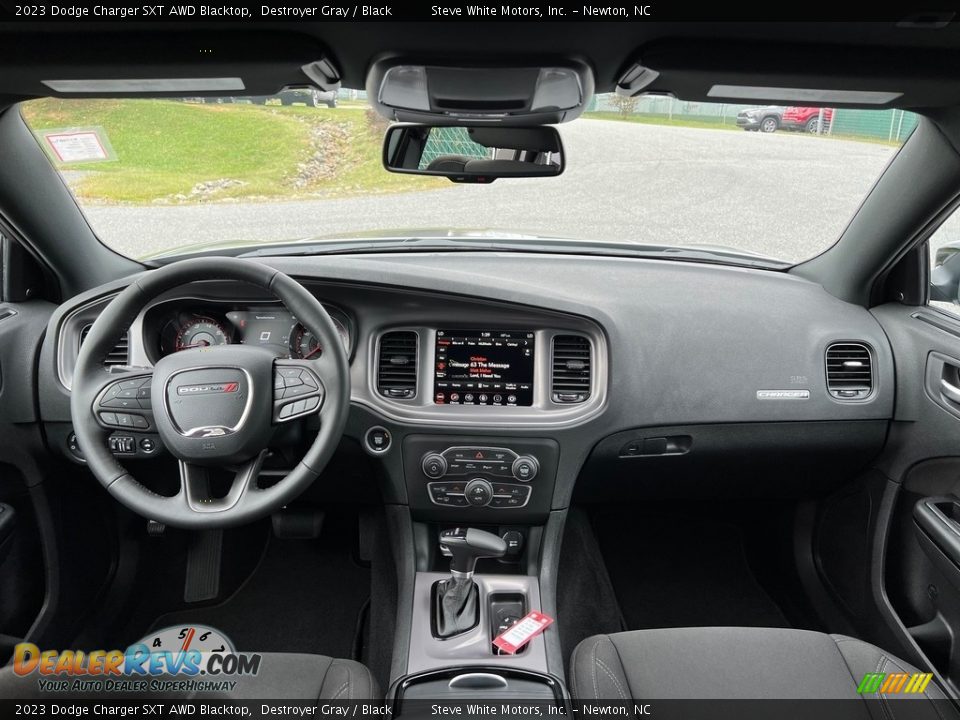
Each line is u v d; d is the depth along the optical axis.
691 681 1.54
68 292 2.38
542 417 2.07
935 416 2.09
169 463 2.28
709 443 2.25
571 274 2.46
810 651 1.62
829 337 2.23
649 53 1.57
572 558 2.75
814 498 2.55
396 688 1.66
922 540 2.04
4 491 2.06
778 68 1.58
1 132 1.98
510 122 1.81
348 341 2.11
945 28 1.44
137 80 1.70
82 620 2.36
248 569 2.76
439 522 2.14
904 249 2.21
